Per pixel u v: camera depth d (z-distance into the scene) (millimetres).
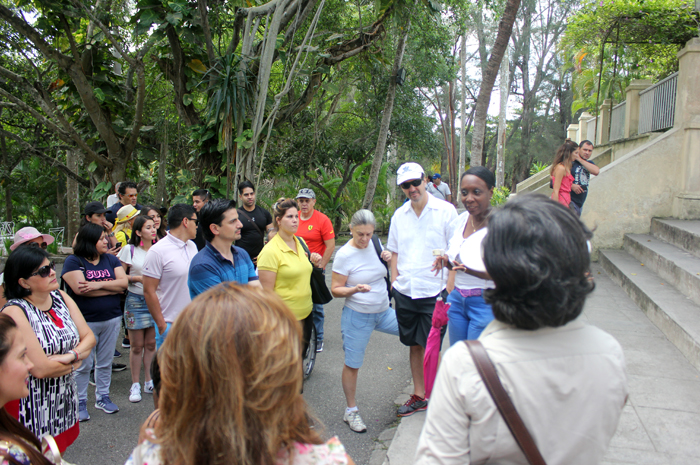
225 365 1015
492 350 1280
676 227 7074
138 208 6633
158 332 3895
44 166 20859
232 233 3482
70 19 10883
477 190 3068
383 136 12820
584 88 16766
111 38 9961
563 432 1234
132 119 12680
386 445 3650
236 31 9039
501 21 9039
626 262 7258
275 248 3846
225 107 8477
